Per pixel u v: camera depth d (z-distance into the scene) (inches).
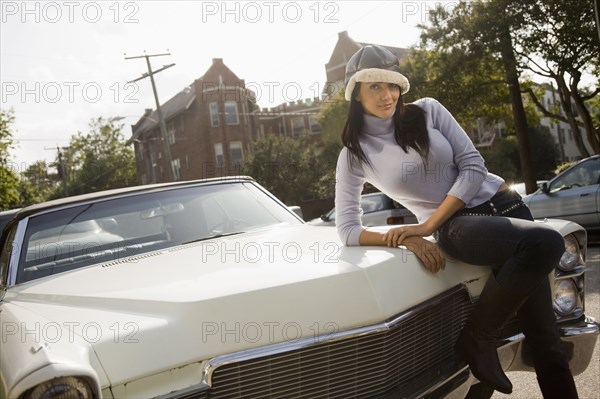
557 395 89.4
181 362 67.1
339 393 75.7
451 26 711.1
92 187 2253.9
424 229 91.7
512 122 1042.7
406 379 82.6
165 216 123.3
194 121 1662.2
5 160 1075.3
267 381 71.6
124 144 2310.5
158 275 86.9
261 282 76.3
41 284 98.4
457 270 92.4
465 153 98.0
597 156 372.2
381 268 82.4
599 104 1076.5
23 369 57.7
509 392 87.0
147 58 1211.9
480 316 87.0
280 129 1806.1
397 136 99.7
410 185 101.1
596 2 424.5
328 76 1840.6
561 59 673.0
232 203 132.6
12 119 1075.3
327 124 1274.6
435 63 762.8
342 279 78.3
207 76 1636.3
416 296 83.8
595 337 100.4
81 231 116.5
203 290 75.1
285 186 1211.9
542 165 1708.9
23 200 1847.9
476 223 89.4
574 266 100.4
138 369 65.0
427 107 102.5
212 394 68.6
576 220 371.2
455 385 87.5
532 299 89.8
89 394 59.2
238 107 1647.4
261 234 117.8
